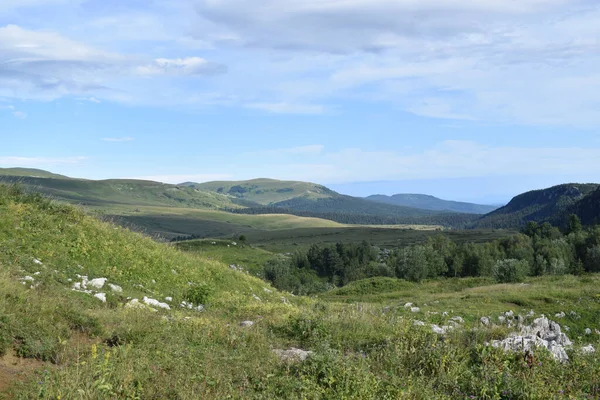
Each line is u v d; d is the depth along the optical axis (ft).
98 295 48.88
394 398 25.54
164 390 25.96
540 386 26.86
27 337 30.01
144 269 66.03
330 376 27.22
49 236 60.39
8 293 35.81
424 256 352.90
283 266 335.47
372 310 59.98
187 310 57.41
